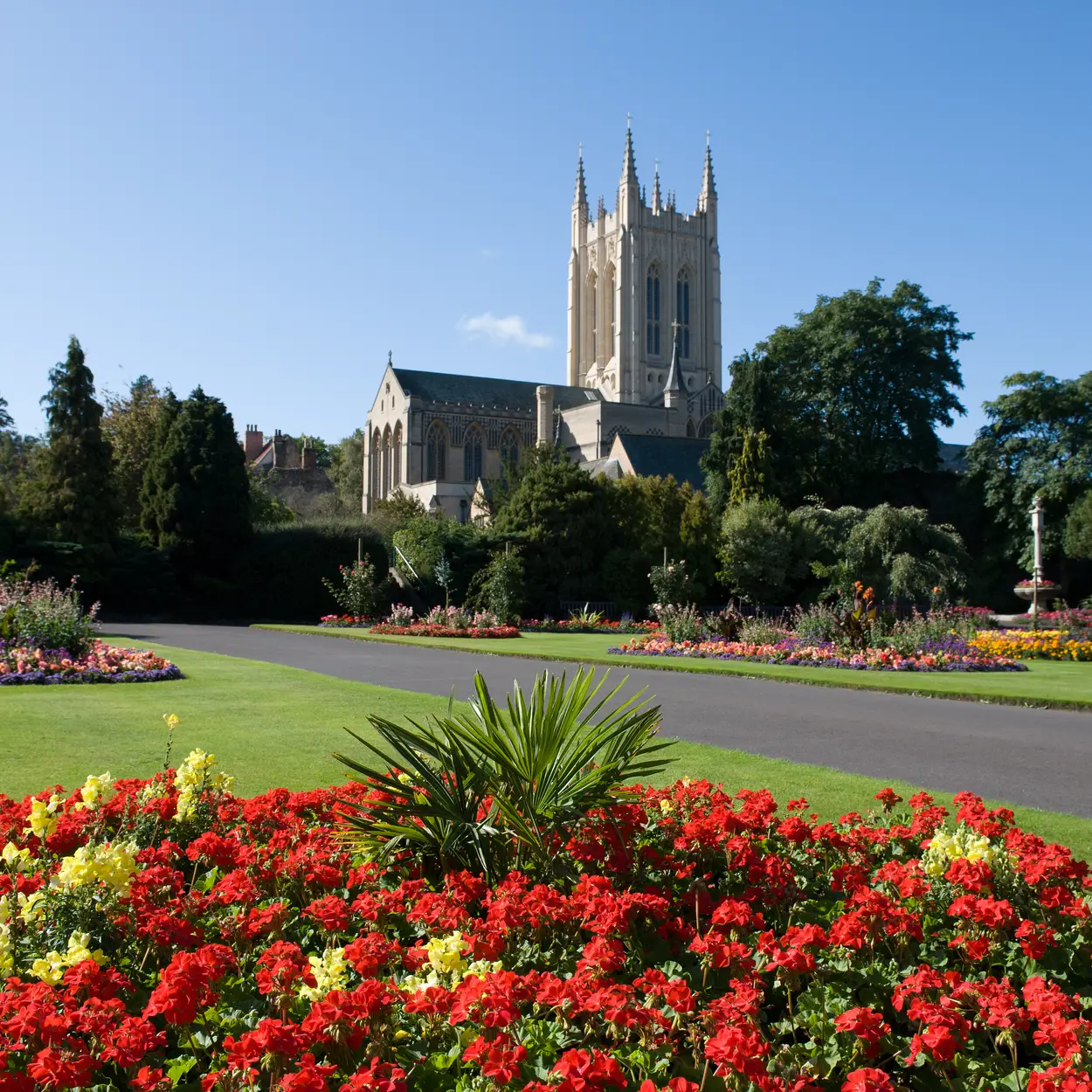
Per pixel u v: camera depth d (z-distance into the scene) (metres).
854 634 25.62
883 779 10.17
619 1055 3.63
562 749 5.80
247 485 52.62
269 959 3.99
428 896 4.66
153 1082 3.34
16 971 4.09
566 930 4.66
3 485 49.78
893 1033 4.10
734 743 12.46
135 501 60.94
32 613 20.95
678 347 115.44
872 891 4.62
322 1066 3.21
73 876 4.46
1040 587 36.75
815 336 60.44
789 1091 3.29
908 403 59.03
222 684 18.00
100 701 15.43
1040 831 7.97
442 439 103.12
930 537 46.00
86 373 50.06
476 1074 3.59
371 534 53.72
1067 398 53.75
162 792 6.71
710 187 123.06
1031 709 15.89
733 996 3.71
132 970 4.39
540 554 49.62
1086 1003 4.13
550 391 105.31
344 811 6.52
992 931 4.69
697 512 50.59
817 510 49.97
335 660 24.62
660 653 27.17
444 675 20.61
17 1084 3.11
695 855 5.77
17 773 9.82
